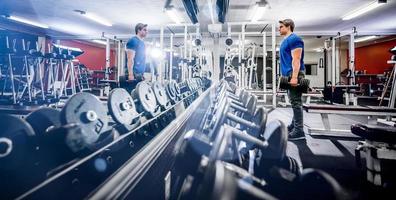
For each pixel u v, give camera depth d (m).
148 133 2.66
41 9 7.57
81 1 6.76
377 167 1.99
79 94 1.62
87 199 0.81
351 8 7.01
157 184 1.54
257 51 15.09
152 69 6.50
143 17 8.27
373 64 13.59
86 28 10.15
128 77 3.96
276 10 7.22
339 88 7.82
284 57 3.37
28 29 10.46
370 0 6.38
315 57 16.14
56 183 1.34
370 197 1.81
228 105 1.83
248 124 1.74
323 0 6.37
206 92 4.47
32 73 5.75
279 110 7.19
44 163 1.34
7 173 1.20
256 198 0.70
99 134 1.70
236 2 6.61
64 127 1.34
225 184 0.67
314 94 8.63
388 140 1.96
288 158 1.54
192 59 8.45
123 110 2.15
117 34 11.36
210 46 11.20
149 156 1.37
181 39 12.28
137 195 1.22
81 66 9.28
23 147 1.25
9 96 5.78
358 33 10.09
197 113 3.63
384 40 12.60
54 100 4.97
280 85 3.41
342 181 2.09
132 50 3.95
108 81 8.02
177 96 4.19
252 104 2.33
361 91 12.30
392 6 6.84
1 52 4.58
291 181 1.34
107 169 1.74
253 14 7.25
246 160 1.75
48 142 1.33
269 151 1.38
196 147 1.18
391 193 1.86
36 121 1.50
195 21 5.98
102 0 6.65
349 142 3.39
